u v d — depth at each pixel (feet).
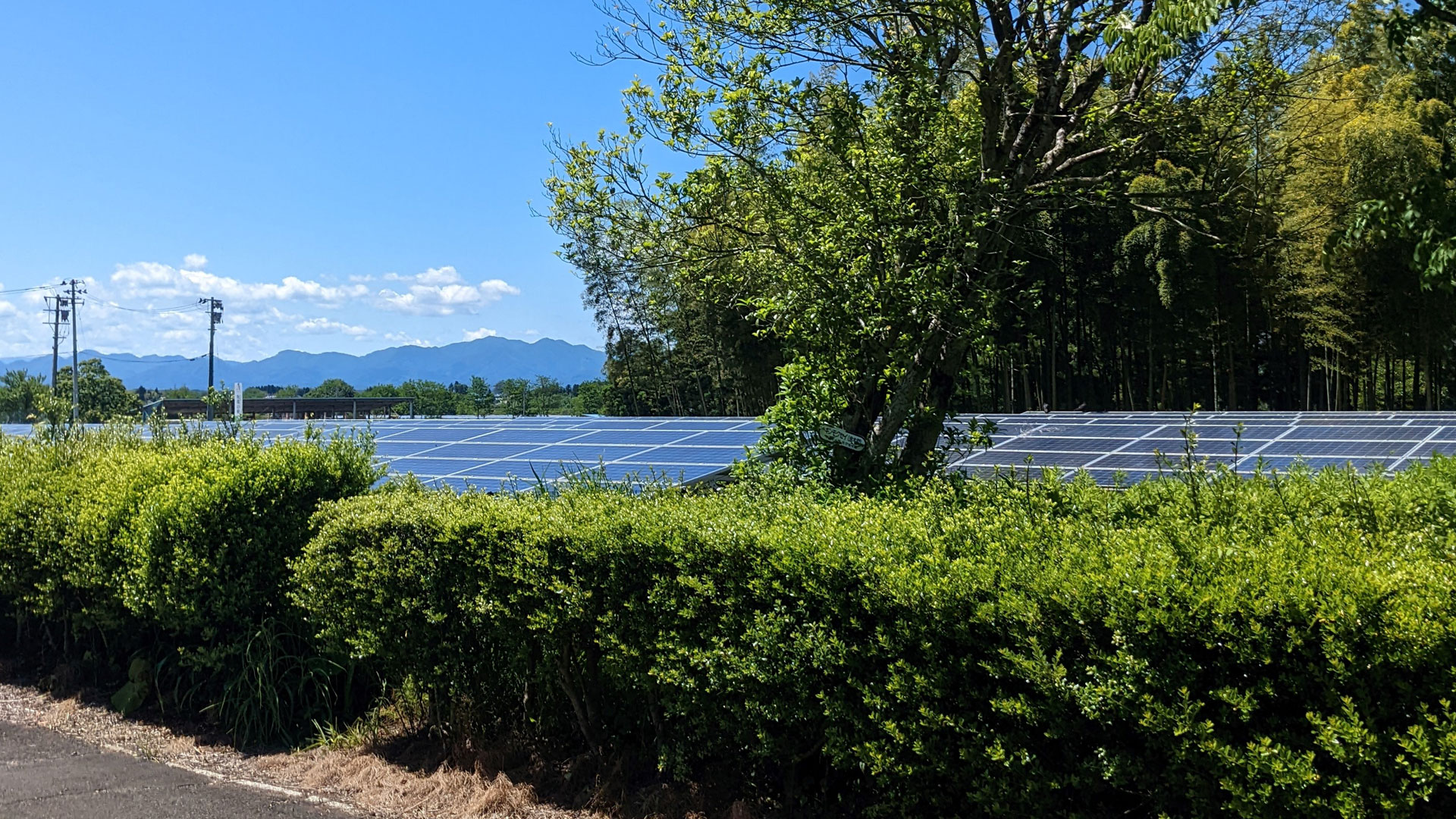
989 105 21.49
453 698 19.22
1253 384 129.49
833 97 22.15
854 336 20.61
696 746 16.15
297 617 21.90
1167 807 10.75
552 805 16.70
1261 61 21.13
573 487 21.56
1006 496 16.35
